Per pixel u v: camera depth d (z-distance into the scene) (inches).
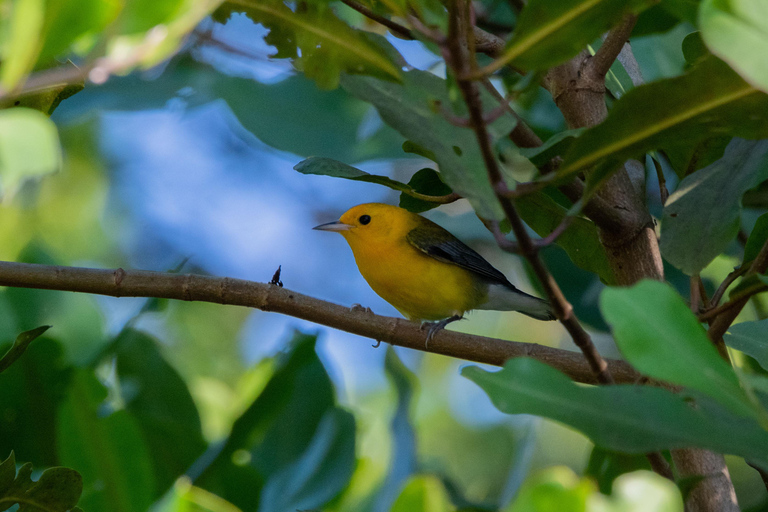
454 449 634.2
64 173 743.7
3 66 137.1
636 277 277.1
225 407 397.7
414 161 722.2
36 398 287.7
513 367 167.2
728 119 172.2
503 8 442.6
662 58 417.1
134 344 317.7
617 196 277.9
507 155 382.9
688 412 160.9
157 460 291.7
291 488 265.6
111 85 498.6
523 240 175.0
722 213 244.2
